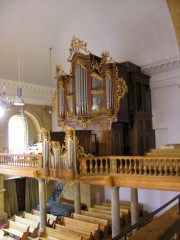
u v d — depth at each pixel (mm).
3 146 17844
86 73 12820
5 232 13773
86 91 12773
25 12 12945
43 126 19750
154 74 15531
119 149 12867
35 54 16594
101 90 12344
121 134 13250
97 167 11086
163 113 15219
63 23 15109
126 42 15148
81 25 15141
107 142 12383
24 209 19609
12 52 15430
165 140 15492
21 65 16688
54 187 20578
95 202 16828
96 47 16109
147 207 15016
